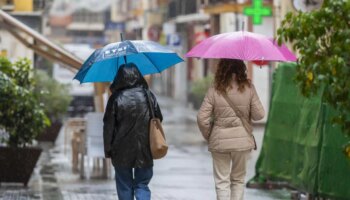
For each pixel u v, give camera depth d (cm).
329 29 1406
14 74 3109
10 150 2919
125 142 1930
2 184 2962
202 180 3206
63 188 2892
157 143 1930
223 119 1950
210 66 8706
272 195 2688
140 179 1981
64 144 4984
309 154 2328
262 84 7056
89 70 2080
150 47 2009
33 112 2955
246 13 5781
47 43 3156
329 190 2198
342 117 1467
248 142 1959
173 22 11156
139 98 1938
